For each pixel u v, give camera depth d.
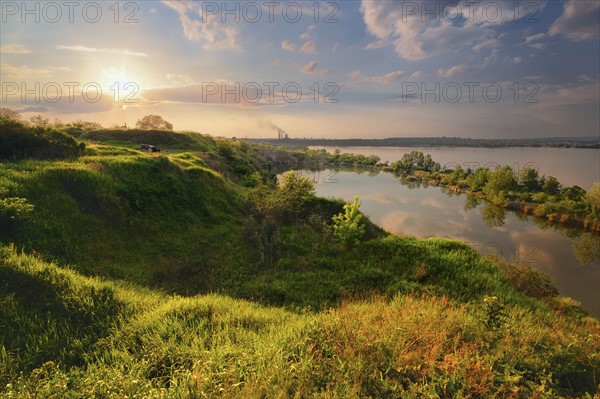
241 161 62.38
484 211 66.44
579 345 6.50
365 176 125.81
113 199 20.75
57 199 18.28
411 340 6.40
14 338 7.51
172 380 5.27
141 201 22.58
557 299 18.42
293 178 30.92
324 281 15.73
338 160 185.50
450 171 132.50
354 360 5.59
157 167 26.97
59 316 8.59
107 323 8.57
